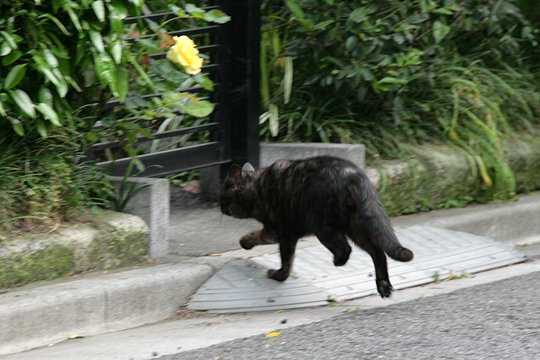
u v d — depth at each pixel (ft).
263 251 37.63
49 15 31.99
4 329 29.07
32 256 31.68
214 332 30.91
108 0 32.83
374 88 44.06
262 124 45.52
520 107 50.93
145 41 35.70
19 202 33.12
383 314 31.96
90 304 31.09
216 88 42.39
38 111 32.45
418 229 41.37
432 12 45.68
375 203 32.35
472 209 44.98
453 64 48.83
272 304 33.81
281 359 27.71
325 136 44.78
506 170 45.80
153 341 30.07
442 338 29.17
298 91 46.29
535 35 53.16
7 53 30.96
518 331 29.71
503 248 40.65
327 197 33.12
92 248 33.45
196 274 34.35
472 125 47.29
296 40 45.34
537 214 45.75
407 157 44.50
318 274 36.09
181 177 46.70
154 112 37.29
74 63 33.68
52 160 34.14
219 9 42.19
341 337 29.55
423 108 46.39
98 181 36.04
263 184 35.65
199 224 41.01
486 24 48.26
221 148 42.80
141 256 35.29
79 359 28.14
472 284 36.37
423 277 37.14
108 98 36.24
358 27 43.37
